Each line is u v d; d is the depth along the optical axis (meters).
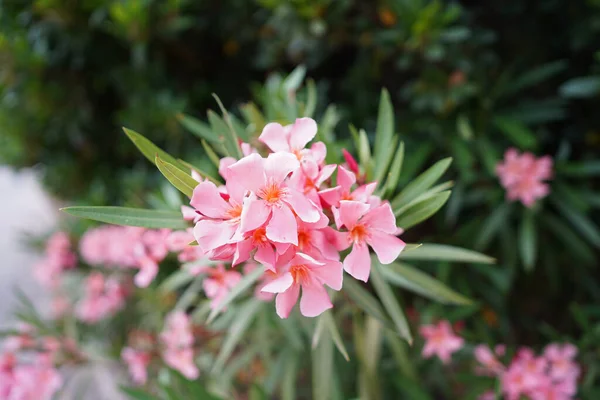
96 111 0.79
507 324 0.61
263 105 0.56
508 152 0.54
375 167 0.35
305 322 0.43
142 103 0.69
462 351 0.53
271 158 0.27
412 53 0.54
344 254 0.31
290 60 0.64
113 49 0.70
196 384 0.42
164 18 0.62
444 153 0.59
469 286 0.61
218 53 0.75
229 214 0.27
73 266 0.66
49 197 1.04
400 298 0.52
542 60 0.63
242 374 0.59
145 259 0.41
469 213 0.63
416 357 0.54
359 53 0.61
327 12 0.54
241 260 0.26
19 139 0.79
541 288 0.67
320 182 0.28
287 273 0.27
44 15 0.63
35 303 0.93
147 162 0.72
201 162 0.51
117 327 0.67
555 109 0.56
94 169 0.83
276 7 0.56
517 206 0.57
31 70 0.69
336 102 0.68
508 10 0.60
